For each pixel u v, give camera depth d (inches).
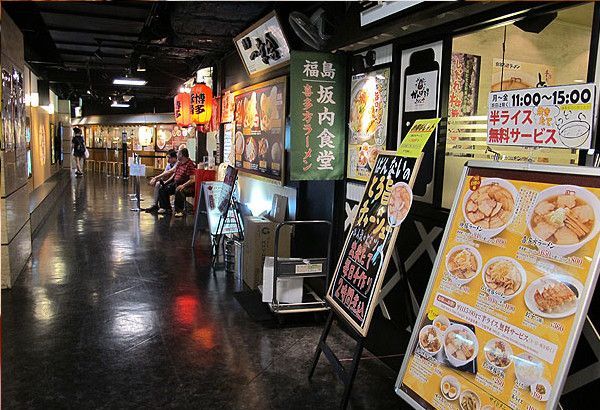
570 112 81.8
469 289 84.9
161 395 119.9
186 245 280.4
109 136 882.1
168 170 414.6
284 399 119.7
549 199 76.5
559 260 72.4
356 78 159.2
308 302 171.3
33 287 198.5
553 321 70.6
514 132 90.7
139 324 162.9
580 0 89.2
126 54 420.8
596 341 82.9
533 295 74.4
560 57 116.6
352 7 143.3
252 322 167.0
